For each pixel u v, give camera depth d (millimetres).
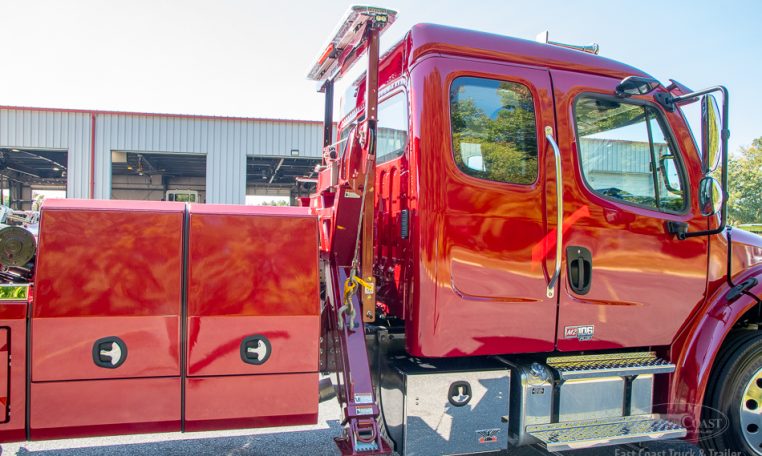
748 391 3592
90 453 3904
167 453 3926
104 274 2568
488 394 3164
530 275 3172
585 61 3445
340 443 2859
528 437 3203
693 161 3650
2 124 21406
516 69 3252
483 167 3127
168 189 31906
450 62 3105
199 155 22641
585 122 3396
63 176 31875
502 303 3109
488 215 3090
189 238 2674
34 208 4105
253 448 4047
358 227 3016
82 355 2543
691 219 3592
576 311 3281
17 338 2486
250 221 2754
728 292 3615
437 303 2982
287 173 28719
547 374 3258
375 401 2871
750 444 3600
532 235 3182
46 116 21641
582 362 3443
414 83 3066
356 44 3312
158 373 2621
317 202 3914
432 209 2984
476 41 3207
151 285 2613
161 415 2635
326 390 3256
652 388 3500
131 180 31359
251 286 2715
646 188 3520
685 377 3480
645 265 3457
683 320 3578
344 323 3033
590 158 3377
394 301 3318
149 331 2604
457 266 3021
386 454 2748
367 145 2992
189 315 2639
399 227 3252
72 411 2547
